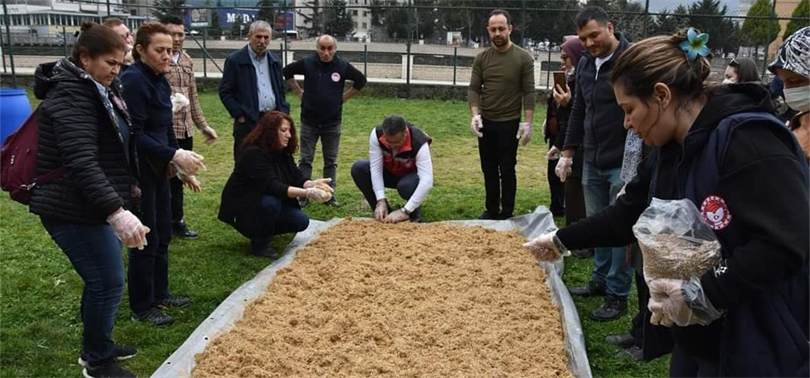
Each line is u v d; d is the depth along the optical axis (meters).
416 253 5.13
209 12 20.75
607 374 3.62
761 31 16.38
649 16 16.45
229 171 8.74
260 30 6.37
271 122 5.25
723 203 1.78
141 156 3.87
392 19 20.42
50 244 5.61
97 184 2.93
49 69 3.07
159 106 3.97
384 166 6.23
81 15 21.53
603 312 4.30
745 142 1.75
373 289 4.39
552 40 17.80
